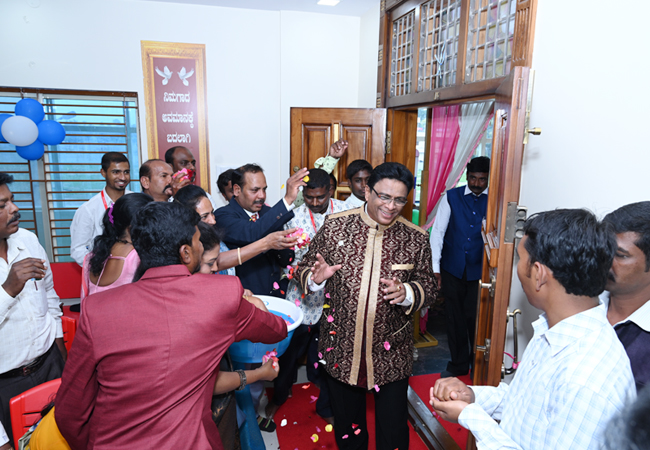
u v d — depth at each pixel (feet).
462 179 14.80
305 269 6.11
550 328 2.87
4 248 5.66
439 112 13.75
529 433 2.80
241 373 4.33
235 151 13.73
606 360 2.53
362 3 12.37
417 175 14.69
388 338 5.75
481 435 3.03
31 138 10.21
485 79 7.30
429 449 7.58
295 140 12.40
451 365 9.95
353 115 11.89
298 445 7.55
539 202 5.66
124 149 13.17
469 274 9.47
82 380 3.25
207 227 4.59
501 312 4.78
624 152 4.33
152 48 12.63
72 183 12.92
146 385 3.17
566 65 5.13
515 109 4.50
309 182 7.87
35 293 5.85
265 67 13.56
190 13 12.78
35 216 12.69
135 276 3.81
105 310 3.24
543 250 2.73
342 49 13.79
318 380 8.84
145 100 12.85
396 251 5.76
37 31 11.71
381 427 6.03
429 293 5.81
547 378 2.75
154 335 3.22
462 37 8.00
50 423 3.91
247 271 7.75
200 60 13.05
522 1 5.91
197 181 13.60
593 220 2.67
